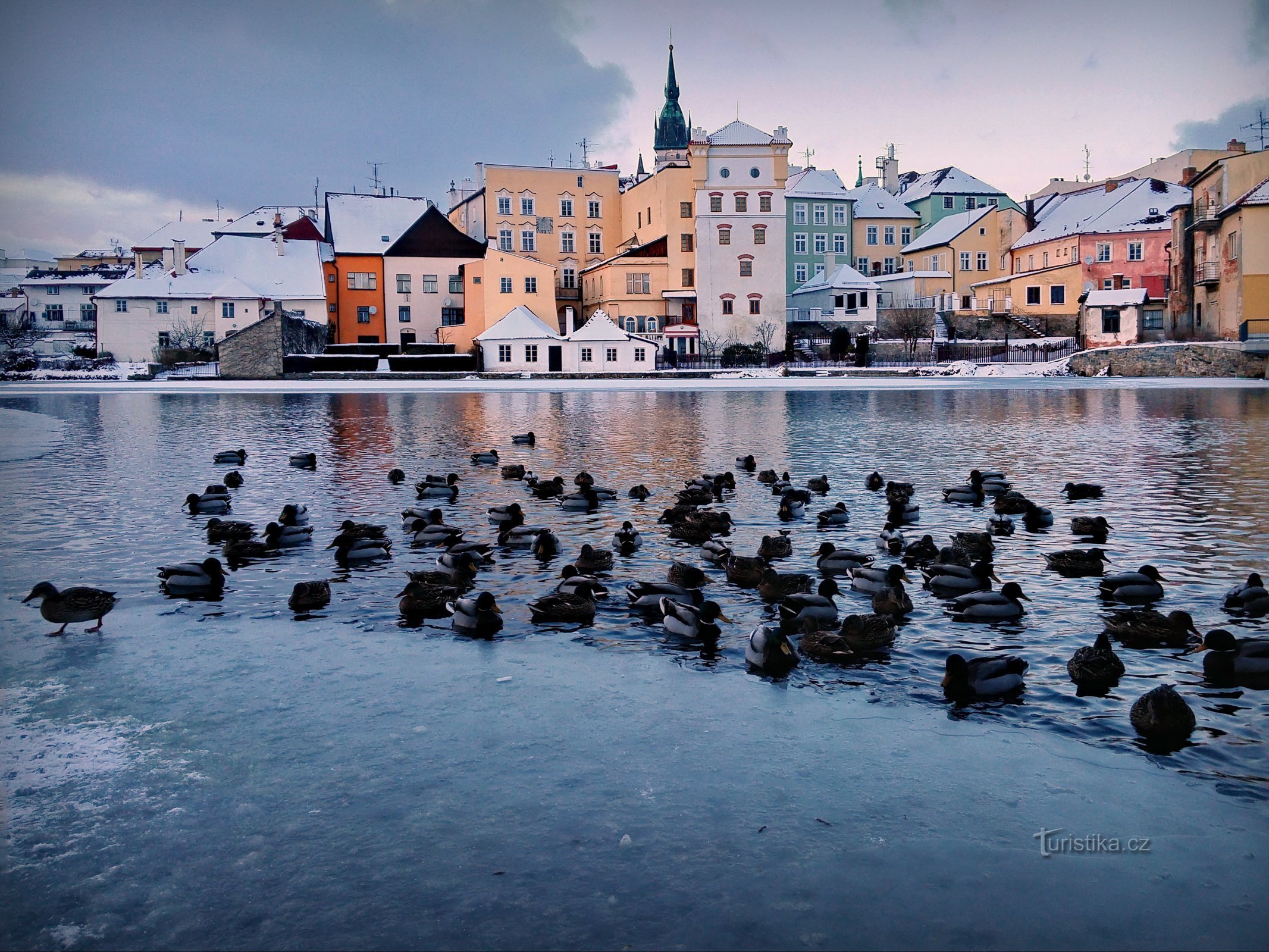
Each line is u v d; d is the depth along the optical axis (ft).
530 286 357.20
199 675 41.19
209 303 360.69
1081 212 374.22
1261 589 49.47
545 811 29.01
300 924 23.73
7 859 26.61
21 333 418.51
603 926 23.52
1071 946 22.74
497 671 41.63
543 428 154.30
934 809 29.04
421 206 405.18
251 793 30.32
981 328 371.15
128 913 24.18
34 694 38.86
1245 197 261.03
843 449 122.72
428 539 67.05
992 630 47.09
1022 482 94.38
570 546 66.85
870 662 42.47
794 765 32.01
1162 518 75.41
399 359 335.26
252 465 111.45
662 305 366.22
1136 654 43.01
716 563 60.80
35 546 67.92
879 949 22.66
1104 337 328.90
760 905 24.29
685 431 147.95
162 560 63.67
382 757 32.83
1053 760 32.32
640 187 388.37
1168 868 25.91
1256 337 258.78
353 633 47.39
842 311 381.19
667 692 38.91
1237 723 35.32
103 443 136.26
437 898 24.72
